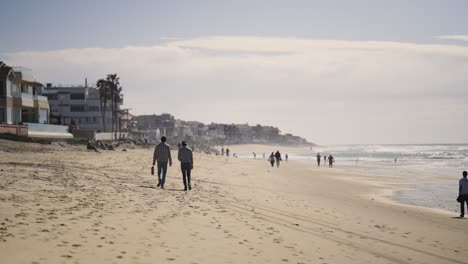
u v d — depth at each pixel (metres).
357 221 15.67
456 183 38.25
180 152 19.84
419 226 15.73
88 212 11.42
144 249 8.71
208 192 19.86
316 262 9.44
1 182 14.62
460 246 12.73
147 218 11.68
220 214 13.77
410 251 11.52
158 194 16.91
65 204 12.09
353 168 63.97
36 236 8.46
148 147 83.00
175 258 8.41
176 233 10.41
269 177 37.31
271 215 14.91
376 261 10.10
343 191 29.86
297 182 34.75
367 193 29.33
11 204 11.05
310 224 13.99
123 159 39.66
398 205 22.91
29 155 32.44
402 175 48.81
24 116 59.62
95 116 113.06
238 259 8.91
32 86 60.88
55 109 112.56
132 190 17.17
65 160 31.48
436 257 11.11
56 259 7.34
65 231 9.16
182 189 20.23
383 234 13.56
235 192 21.31
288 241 11.08
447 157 114.25
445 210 21.56
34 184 15.06
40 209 10.95
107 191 15.83
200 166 43.31
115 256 8.00
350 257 10.19
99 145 55.75
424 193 29.97
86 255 7.81
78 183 17.14
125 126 139.62
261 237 11.16
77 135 65.25
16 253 7.32
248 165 58.91
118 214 11.70
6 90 52.25
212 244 9.84
